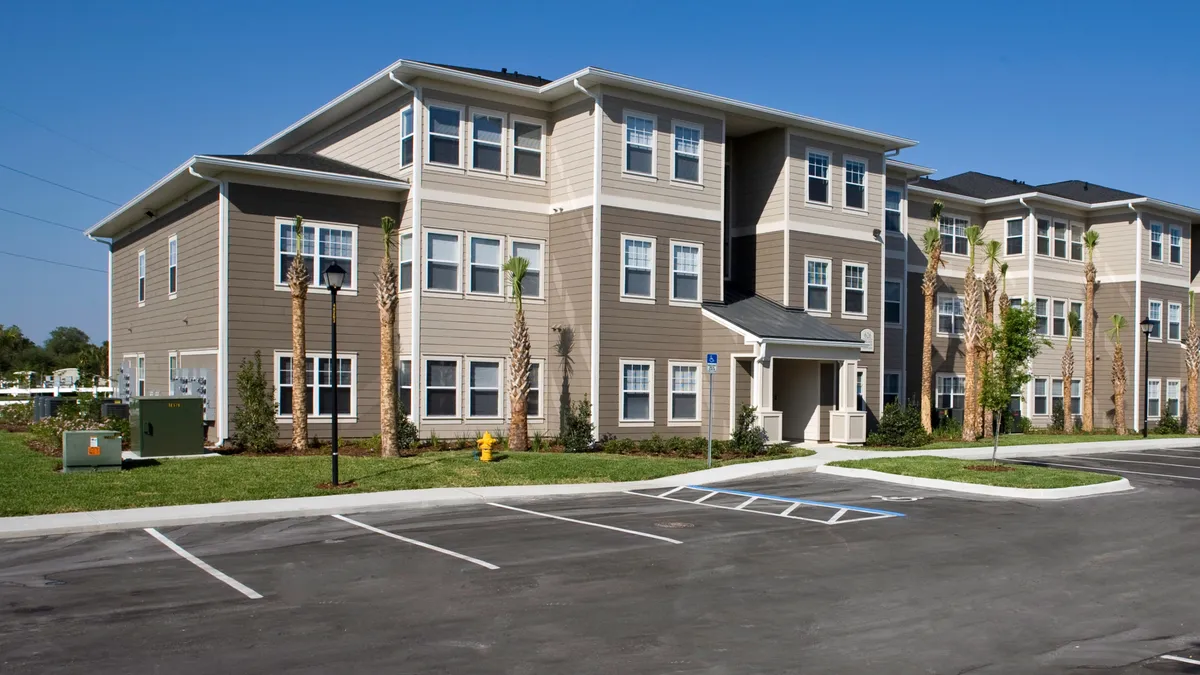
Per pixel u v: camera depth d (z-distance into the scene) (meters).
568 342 25.72
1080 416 40.34
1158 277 40.72
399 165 25.19
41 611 9.38
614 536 13.80
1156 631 9.04
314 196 24.25
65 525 13.74
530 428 26.00
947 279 37.09
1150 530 14.85
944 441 30.75
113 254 33.44
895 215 33.84
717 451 24.39
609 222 25.19
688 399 26.72
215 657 7.92
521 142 26.09
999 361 22.67
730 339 26.03
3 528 13.50
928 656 8.16
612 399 25.22
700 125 26.94
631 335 25.59
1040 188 42.91
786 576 11.27
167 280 27.11
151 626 8.85
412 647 8.24
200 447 21.45
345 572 11.27
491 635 8.64
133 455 21.27
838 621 9.27
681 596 10.22
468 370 25.16
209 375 23.62
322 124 28.56
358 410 24.73
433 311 24.61
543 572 11.34
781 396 29.72
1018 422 37.12
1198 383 42.91
